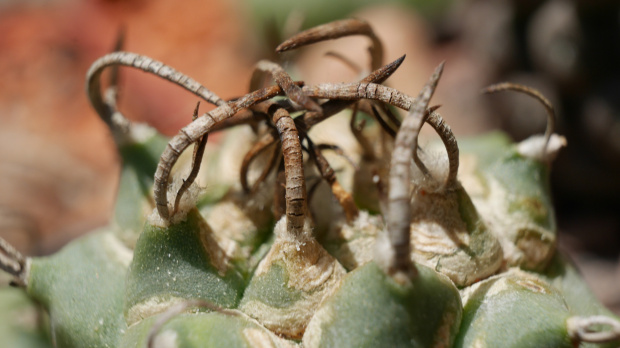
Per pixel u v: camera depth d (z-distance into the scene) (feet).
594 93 0.49
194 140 0.24
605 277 0.47
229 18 0.79
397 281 0.23
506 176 0.28
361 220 0.27
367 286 0.23
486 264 0.26
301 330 0.25
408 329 0.23
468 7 0.67
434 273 0.24
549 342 0.24
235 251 0.27
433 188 0.26
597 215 0.53
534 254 0.28
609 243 0.51
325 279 0.25
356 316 0.23
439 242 0.26
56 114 0.73
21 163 0.63
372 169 0.27
